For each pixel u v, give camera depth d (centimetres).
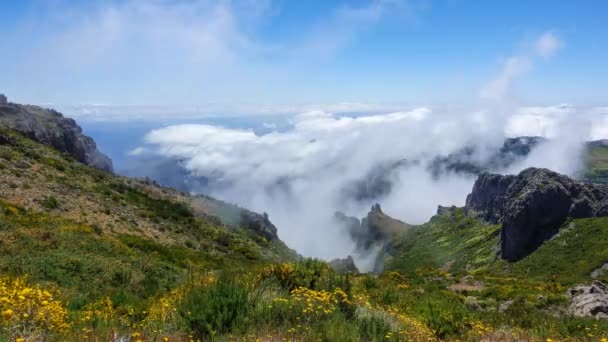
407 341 779
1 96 6912
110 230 3031
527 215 10569
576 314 1841
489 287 3472
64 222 2683
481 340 962
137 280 1823
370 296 1412
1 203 2636
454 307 1377
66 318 699
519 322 1275
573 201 10638
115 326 688
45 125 7162
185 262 2744
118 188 4884
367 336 760
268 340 652
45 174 3938
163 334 664
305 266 1146
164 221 4169
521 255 10488
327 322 744
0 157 3878
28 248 1830
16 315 568
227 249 4209
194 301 748
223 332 694
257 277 1059
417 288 2662
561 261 8638
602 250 8112
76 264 1756
